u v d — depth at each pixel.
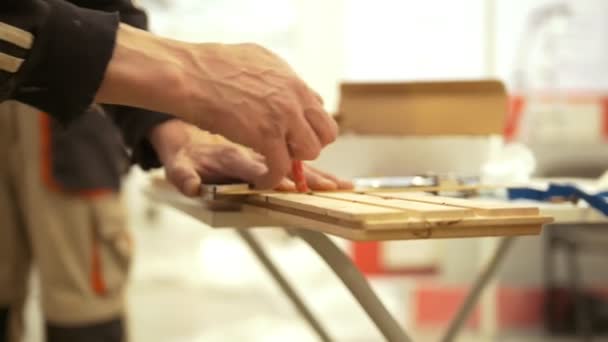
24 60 0.50
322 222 0.50
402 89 0.98
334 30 2.35
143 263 3.18
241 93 0.56
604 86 2.25
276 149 0.56
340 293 2.79
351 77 2.29
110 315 1.36
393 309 2.46
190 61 0.56
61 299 1.32
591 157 2.27
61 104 0.52
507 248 1.00
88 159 1.33
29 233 1.34
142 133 0.83
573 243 2.07
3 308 1.35
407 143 0.98
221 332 2.27
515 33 2.22
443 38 2.21
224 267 3.10
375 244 2.40
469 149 0.99
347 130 0.97
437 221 0.46
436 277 2.38
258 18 2.94
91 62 0.52
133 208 3.49
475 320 2.29
